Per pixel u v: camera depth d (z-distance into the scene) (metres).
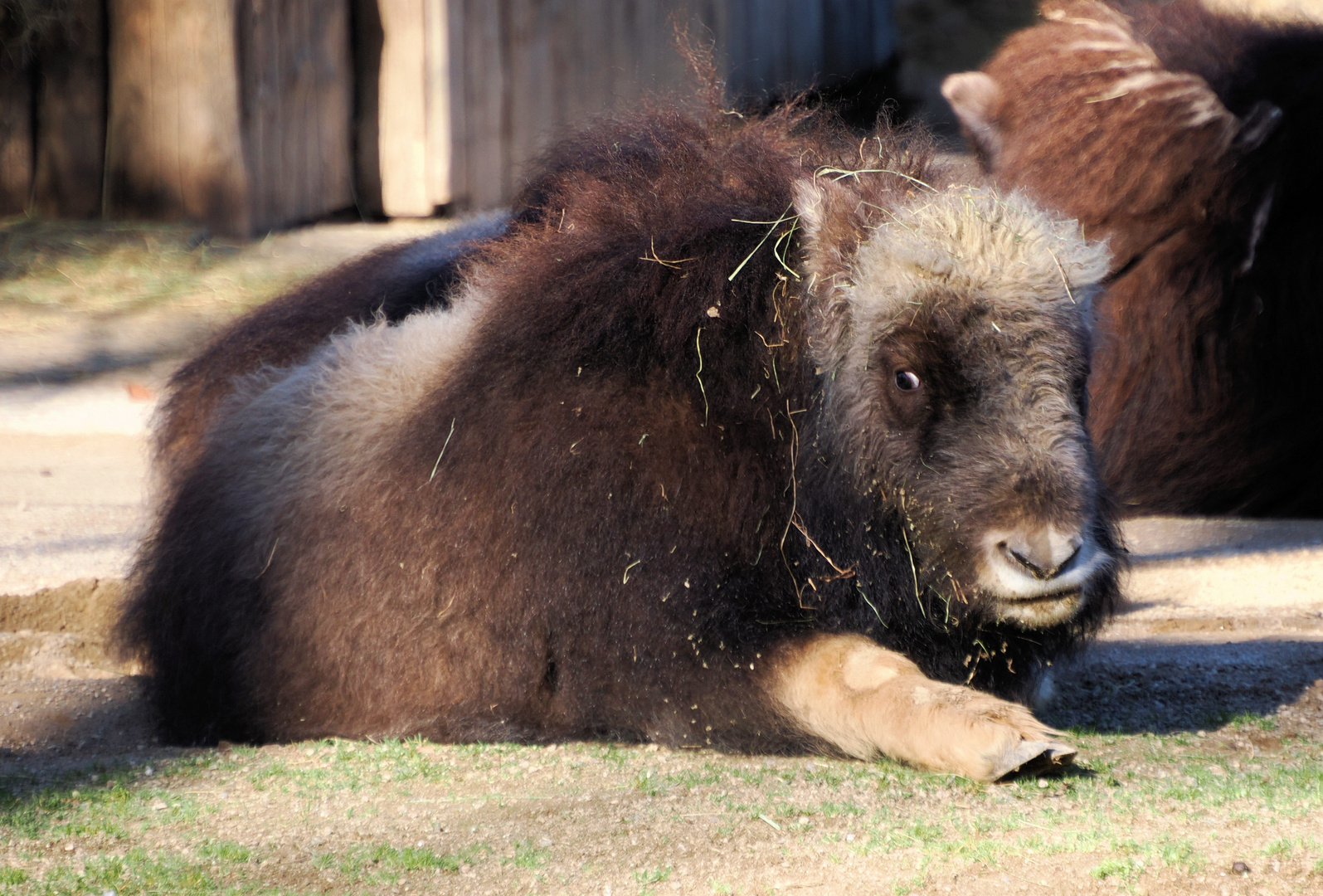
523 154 32.34
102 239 28.84
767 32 37.69
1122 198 17.34
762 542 9.02
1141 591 14.65
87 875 6.88
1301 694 10.38
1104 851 6.70
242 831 7.54
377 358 10.39
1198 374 17.48
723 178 9.82
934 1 45.31
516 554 9.12
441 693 9.46
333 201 31.30
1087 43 18.48
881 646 9.07
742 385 9.12
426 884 6.74
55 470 19.64
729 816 7.53
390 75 31.38
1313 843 6.69
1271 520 17.95
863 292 8.84
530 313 9.46
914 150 9.91
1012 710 8.21
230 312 25.30
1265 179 17.16
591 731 9.25
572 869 6.88
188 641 10.43
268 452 10.52
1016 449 8.31
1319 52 17.52
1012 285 8.48
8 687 11.62
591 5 33.31
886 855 6.82
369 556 9.60
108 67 29.69
